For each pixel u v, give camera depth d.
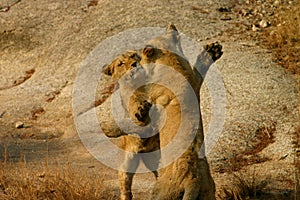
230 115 13.40
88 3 20.84
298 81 14.77
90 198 9.70
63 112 16.22
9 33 20.17
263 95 14.11
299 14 18.22
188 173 6.49
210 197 6.74
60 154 13.68
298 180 10.02
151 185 10.53
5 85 18.38
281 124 12.80
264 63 15.88
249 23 18.94
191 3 20.05
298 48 16.70
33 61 19.22
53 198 9.84
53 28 20.03
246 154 11.87
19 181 10.77
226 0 20.34
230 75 15.20
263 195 9.90
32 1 21.41
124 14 19.77
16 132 15.47
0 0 21.52
